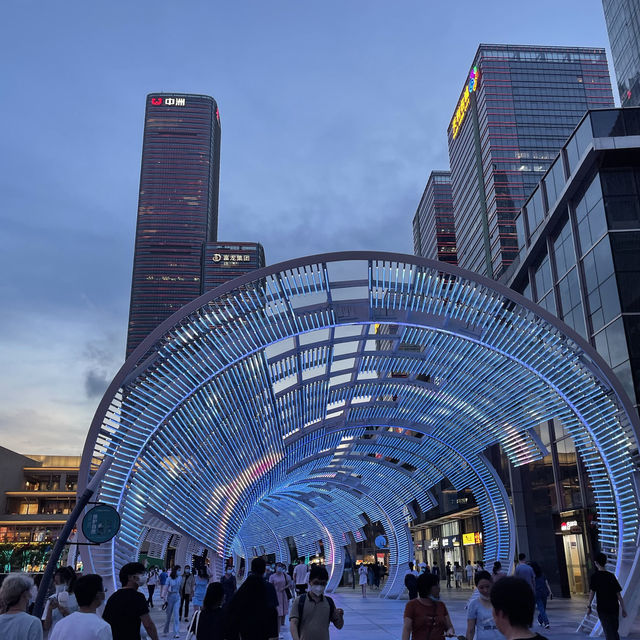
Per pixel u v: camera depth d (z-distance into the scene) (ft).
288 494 110.93
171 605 47.42
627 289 84.38
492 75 396.16
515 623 8.19
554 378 46.11
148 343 38.65
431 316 45.52
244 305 40.47
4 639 12.73
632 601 40.42
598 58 403.95
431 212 559.38
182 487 45.91
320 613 19.89
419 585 18.72
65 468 321.32
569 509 88.38
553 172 104.58
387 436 77.56
